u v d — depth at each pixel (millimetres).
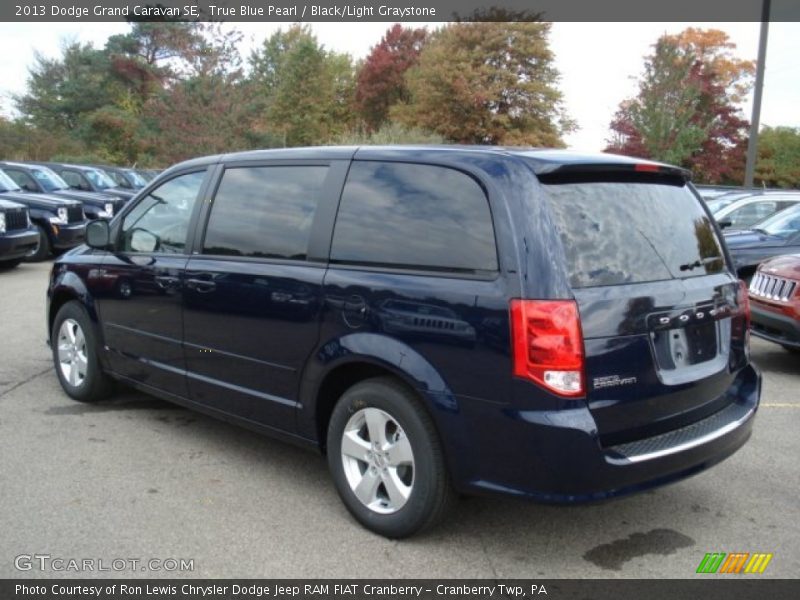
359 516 3736
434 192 3553
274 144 29266
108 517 3812
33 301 9922
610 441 3215
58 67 51969
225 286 4309
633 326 3270
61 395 5875
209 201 4633
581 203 3393
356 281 3650
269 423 4203
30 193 15195
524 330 3088
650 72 33188
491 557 3523
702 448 3441
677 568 3467
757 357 7980
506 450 3174
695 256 3801
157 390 5000
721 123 37562
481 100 43469
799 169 37812
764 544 3717
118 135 47500
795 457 4906
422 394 3357
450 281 3342
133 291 5012
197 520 3811
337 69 59094
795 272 6773
